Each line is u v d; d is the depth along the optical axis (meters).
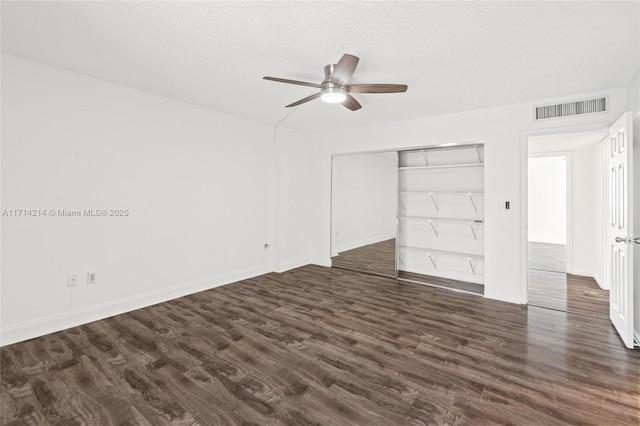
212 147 4.15
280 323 3.02
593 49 2.38
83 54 2.58
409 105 3.77
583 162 4.81
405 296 3.85
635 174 2.78
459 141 4.04
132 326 2.95
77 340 2.65
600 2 1.82
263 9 1.94
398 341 2.65
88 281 3.06
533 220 8.61
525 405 1.84
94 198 3.09
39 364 2.27
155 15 2.02
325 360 2.34
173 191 3.74
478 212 4.36
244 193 4.59
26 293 2.70
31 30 2.21
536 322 3.05
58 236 2.87
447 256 4.64
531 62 2.61
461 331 2.85
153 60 2.68
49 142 2.80
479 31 2.15
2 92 2.55
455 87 3.17
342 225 5.52
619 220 2.76
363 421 1.72
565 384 2.04
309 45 2.38
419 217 4.87
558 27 2.09
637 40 2.23
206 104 3.92
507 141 3.68
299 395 1.94
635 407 1.81
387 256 5.20
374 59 2.59
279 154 5.03
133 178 3.38
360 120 4.57
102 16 2.04
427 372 2.19
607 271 4.09
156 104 3.56
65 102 2.89
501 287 3.72
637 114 2.75
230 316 3.20
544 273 5.05
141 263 3.46
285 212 5.18
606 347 2.54
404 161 4.99
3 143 2.57
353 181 5.36
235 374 2.16
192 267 3.96
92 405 1.83
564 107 3.37
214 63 2.72
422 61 2.61
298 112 4.22
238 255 4.53
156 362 2.30
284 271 5.11
